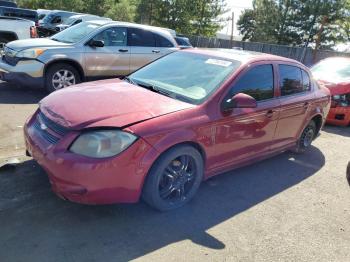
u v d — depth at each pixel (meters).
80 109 3.30
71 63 7.71
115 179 3.05
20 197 3.55
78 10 39.66
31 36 10.33
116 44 8.28
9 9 15.57
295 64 5.15
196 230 3.35
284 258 3.12
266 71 4.52
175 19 38.56
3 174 3.96
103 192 3.05
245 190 4.28
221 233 3.35
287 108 4.77
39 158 3.19
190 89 3.97
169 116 3.38
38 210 3.37
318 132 6.00
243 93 4.09
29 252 2.83
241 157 4.30
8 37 10.02
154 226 3.33
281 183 4.61
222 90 3.87
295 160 5.51
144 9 38.94
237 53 4.69
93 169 2.94
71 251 2.89
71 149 3.02
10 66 7.31
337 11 30.34
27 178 3.91
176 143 3.34
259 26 34.44
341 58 9.34
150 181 3.30
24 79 7.30
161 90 3.99
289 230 3.54
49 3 39.06
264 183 4.54
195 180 3.75
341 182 4.86
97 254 2.88
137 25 8.64
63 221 3.25
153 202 3.41
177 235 3.24
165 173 3.45
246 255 3.09
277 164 5.25
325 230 3.62
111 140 3.02
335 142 6.73
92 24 8.34
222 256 3.03
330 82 7.90
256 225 3.55
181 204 3.69
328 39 31.69
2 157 4.38
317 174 5.04
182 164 3.59
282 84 4.79
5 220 3.18
